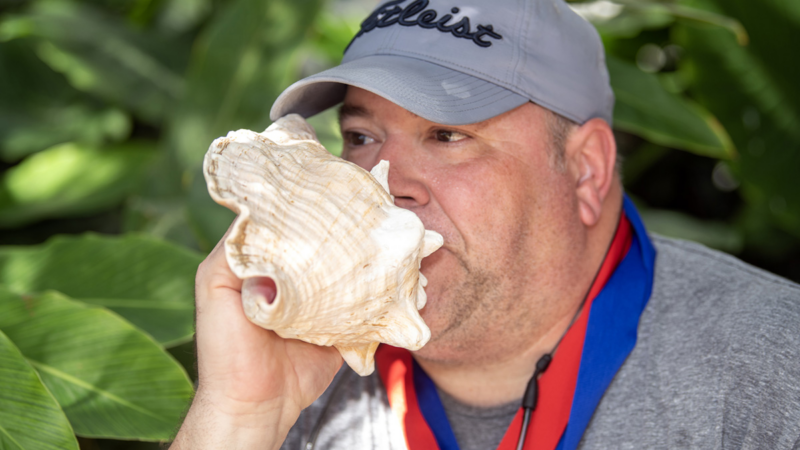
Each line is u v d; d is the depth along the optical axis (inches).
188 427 41.8
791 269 125.8
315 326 35.4
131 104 117.3
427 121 47.3
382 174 39.1
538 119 49.3
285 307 32.6
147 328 64.1
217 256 41.0
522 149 48.3
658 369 48.8
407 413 54.1
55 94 124.7
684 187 136.9
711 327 48.6
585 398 48.2
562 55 50.3
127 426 53.9
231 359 40.8
